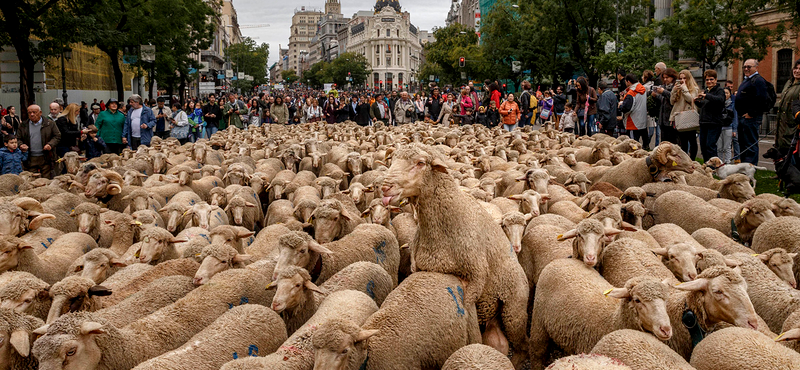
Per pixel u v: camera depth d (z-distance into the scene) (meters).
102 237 9.79
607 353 5.02
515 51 48.00
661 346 5.01
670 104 15.53
